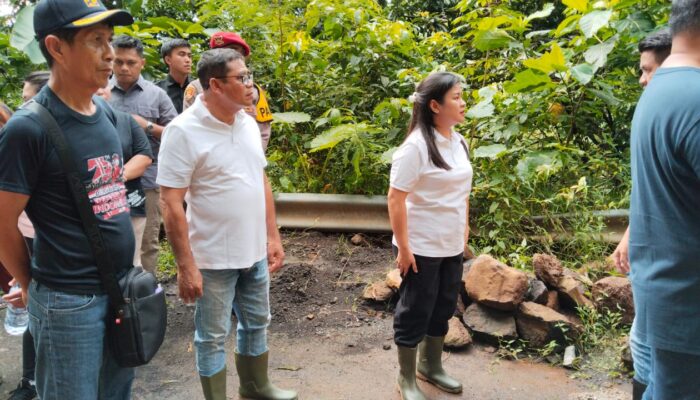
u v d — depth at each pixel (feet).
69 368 5.84
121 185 6.29
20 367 10.66
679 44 5.41
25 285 6.00
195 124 7.58
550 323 10.57
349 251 15.03
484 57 19.47
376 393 9.59
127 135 9.66
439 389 9.57
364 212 15.74
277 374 10.19
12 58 18.69
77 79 5.60
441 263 8.88
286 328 11.85
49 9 5.41
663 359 5.53
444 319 9.22
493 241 14.23
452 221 8.54
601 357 10.36
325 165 16.93
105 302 6.00
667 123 5.10
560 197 14.01
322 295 13.02
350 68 18.65
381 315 12.26
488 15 18.89
